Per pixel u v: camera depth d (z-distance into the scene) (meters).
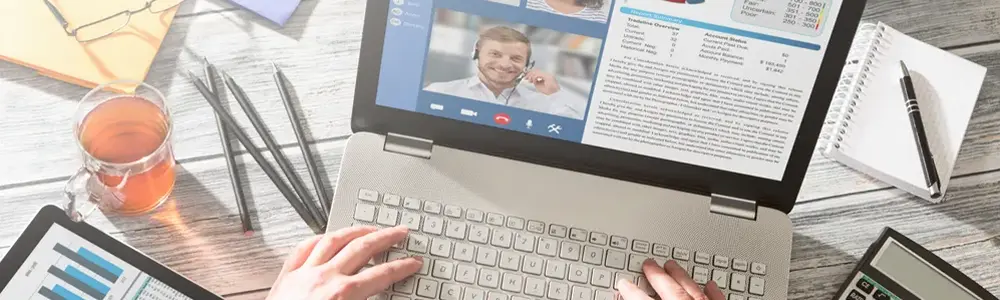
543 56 0.76
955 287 0.83
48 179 0.84
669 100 0.77
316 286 0.75
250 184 0.85
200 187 0.84
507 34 0.75
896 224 0.87
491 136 0.80
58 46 0.86
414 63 0.77
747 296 0.81
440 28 0.75
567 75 0.77
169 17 0.90
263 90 0.89
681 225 0.82
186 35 0.90
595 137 0.79
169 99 0.87
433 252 0.80
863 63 0.90
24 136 0.84
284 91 0.88
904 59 0.90
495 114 0.79
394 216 0.80
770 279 0.81
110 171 0.77
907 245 0.84
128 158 0.81
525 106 0.78
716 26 0.74
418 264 0.78
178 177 0.85
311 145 0.87
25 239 0.76
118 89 0.84
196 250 0.82
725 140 0.78
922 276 0.83
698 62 0.75
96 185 0.79
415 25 0.75
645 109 0.78
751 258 0.81
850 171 0.89
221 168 0.85
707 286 0.80
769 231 0.82
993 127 0.91
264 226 0.84
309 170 0.85
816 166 0.89
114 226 0.82
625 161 0.81
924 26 0.94
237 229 0.83
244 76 0.89
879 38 0.91
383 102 0.79
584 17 0.74
